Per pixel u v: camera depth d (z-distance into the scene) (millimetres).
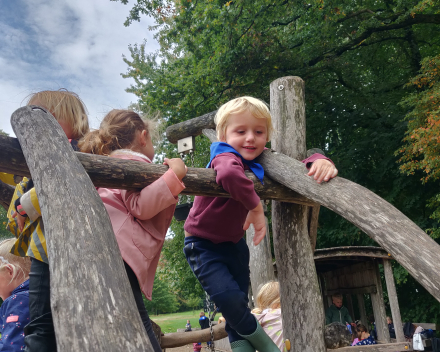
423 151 7941
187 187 1570
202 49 10836
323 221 11367
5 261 2045
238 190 1599
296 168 1703
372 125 11781
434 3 9391
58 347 631
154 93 10594
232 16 9742
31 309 1290
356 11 11297
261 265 4191
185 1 10039
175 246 13102
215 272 1789
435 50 13117
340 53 11773
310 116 11797
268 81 11086
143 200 1349
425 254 1053
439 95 7898
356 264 8258
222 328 2996
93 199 894
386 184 11492
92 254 753
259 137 1823
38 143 1036
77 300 673
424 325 8945
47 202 869
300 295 2090
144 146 1696
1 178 1705
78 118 1649
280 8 10367
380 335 7363
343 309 7562
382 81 13469
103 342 625
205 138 12375
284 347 2111
